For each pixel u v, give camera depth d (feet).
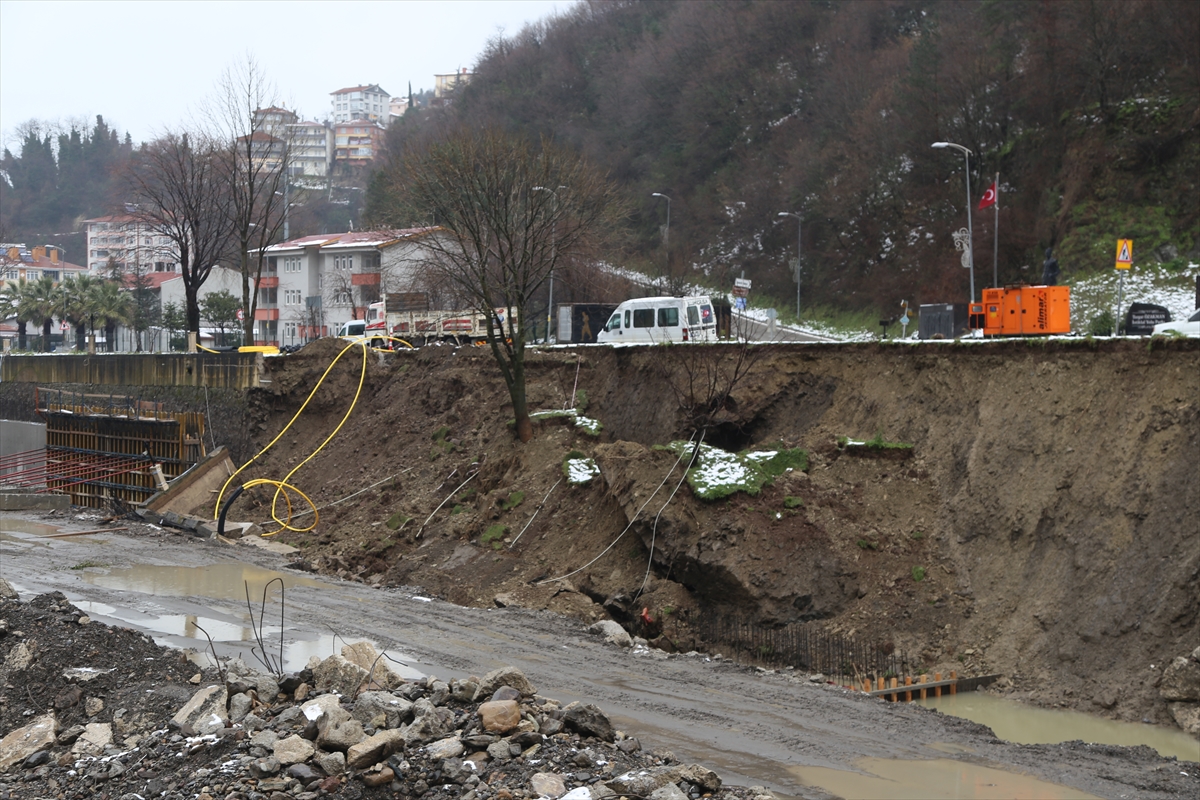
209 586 69.05
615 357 98.02
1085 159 173.78
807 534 65.10
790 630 61.26
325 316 260.21
